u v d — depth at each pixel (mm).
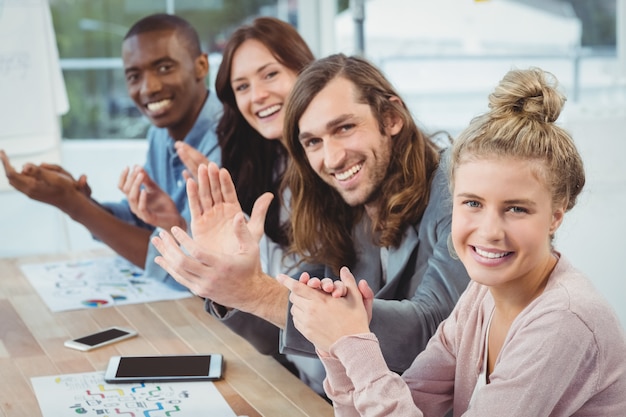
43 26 3250
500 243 1054
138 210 2109
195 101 2543
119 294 2119
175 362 1596
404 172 1582
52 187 2270
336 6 3756
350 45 3764
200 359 1612
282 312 1436
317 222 1700
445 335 1288
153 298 2086
